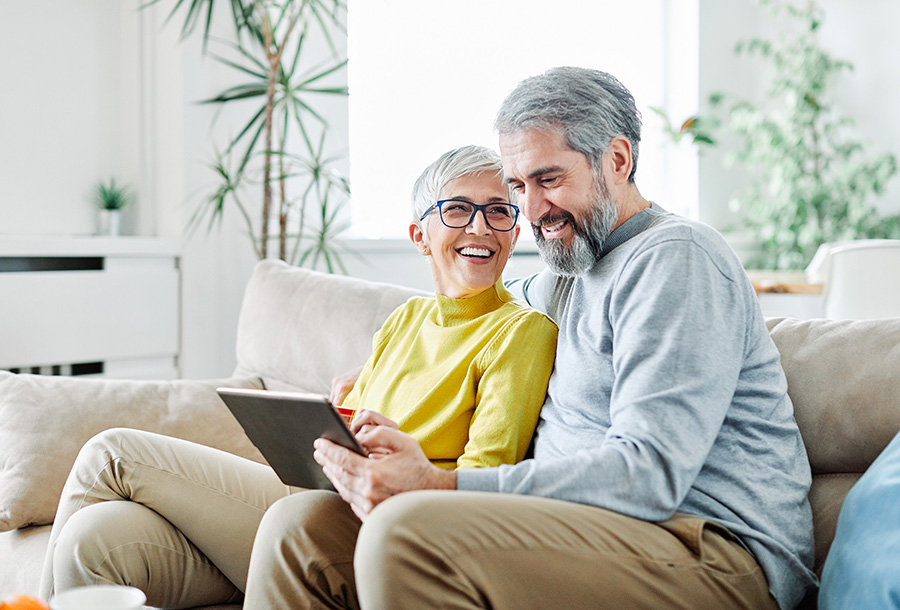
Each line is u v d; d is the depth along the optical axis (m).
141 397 1.94
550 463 1.12
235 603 1.52
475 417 1.37
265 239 3.02
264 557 1.21
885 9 4.47
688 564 1.08
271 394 1.16
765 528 1.16
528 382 1.36
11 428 1.81
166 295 3.06
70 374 2.91
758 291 3.66
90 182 3.14
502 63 4.06
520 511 1.05
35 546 1.65
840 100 4.70
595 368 1.27
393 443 1.16
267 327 2.17
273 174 3.29
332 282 2.12
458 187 1.50
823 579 1.11
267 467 1.57
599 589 1.05
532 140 1.31
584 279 1.38
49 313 2.78
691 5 4.65
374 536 1.02
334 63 3.45
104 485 1.45
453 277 1.53
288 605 1.19
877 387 1.29
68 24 3.06
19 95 2.97
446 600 1.01
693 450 1.09
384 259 3.54
